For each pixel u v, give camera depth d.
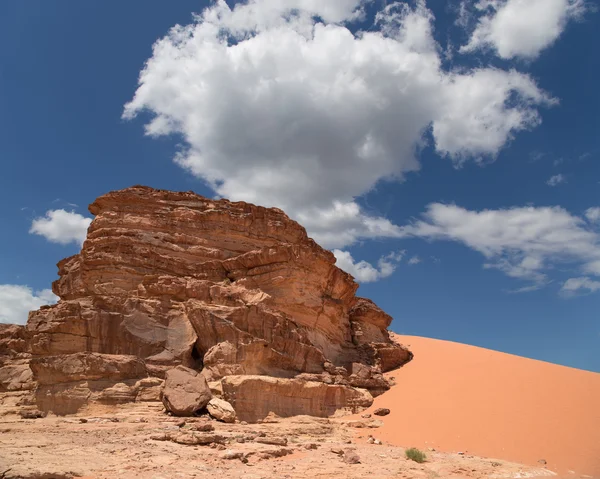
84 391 31.02
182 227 44.12
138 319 35.56
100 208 45.03
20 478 16.81
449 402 38.78
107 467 19.72
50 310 34.00
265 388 33.56
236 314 37.16
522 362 45.09
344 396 38.94
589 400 36.69
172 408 30.20
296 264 42.47
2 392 38.16
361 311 51.78
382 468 24.50
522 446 32.00
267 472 21.11
